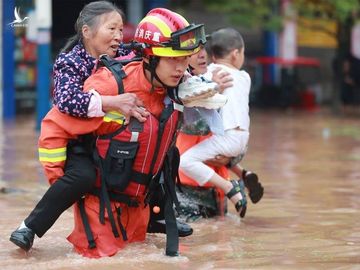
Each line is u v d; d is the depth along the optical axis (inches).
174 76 387.2
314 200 593.6
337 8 1672.0
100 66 408.2
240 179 528.1
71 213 523.8
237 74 510.3
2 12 1660.9
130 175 397.1
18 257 399.9
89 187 395.5
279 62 1996.8
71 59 414.0
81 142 402.9
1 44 1683.1
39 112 1253.7
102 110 385.4
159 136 394.9
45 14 1204.5
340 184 681.6
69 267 374.3
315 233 463.8
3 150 968.3
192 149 499.2
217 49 521.7
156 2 1977.1
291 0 1766.7
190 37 382.3
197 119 444.1
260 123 1503.4
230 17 1790.1
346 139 1158.3
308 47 2225.6
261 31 2207.2
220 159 506.9
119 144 391.5
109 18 424.2
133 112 386.6
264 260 389.4
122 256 395.5
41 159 400.8
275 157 906.1
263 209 551.8
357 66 2016.5
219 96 414.9
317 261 387.2
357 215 527.5
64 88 395.9
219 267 373.7
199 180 498.3
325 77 2230.6
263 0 1775.3
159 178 409.1
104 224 398.0
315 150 991.0
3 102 1696.6
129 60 409.4
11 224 491.8
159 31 379.6
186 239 447.2
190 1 2001.7
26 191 634.2
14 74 1748.3
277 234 461.7
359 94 2039.9
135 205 409.1
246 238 449.4
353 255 401.1
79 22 428.5
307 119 1624.0
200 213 514.0
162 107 398.0
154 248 414.0
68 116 394.0
